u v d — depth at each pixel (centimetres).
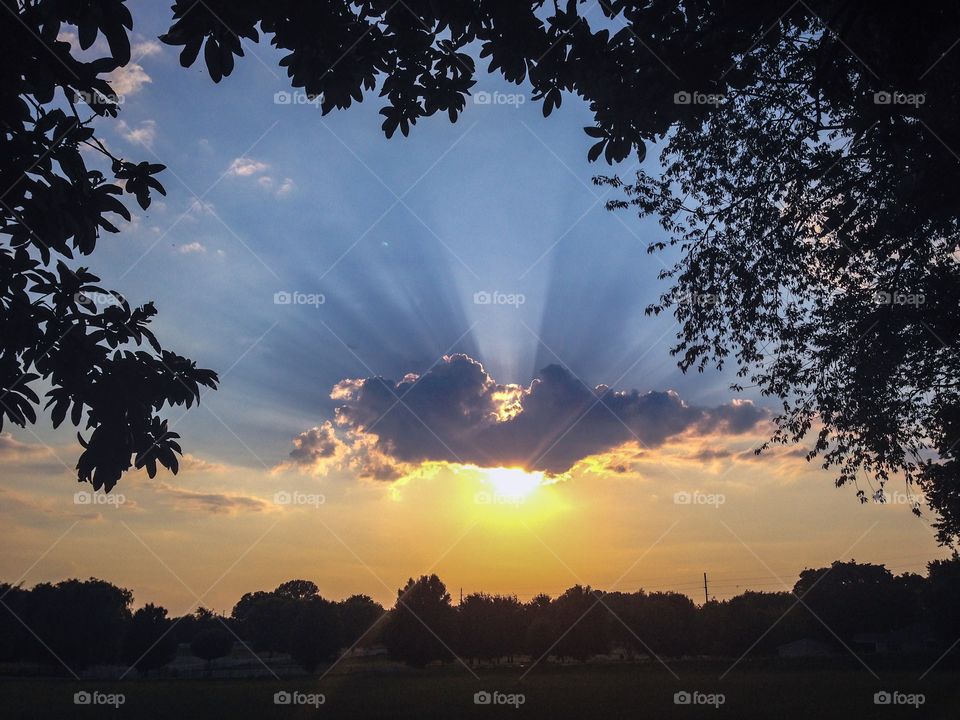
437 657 13138
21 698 8406
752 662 11006
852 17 1237
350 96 1178
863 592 14275
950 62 1360
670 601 15562
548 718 5531
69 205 972
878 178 1623
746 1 1230
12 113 907
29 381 1030
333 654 13362
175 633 14150
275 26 1083
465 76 1226
